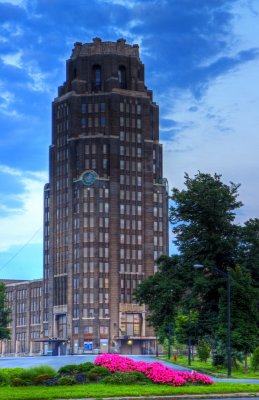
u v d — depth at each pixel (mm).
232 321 76000
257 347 75375
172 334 126188
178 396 39688
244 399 40156
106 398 38062
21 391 40344
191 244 85562
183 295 84750
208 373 70625
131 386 44500
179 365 92000
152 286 85312
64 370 47594
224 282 80438
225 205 84938
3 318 166250
